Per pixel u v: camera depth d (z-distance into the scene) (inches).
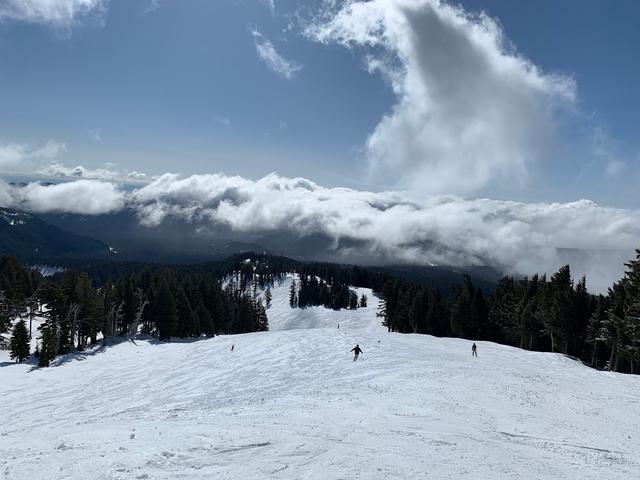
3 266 4763.8
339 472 464.8
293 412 826.8
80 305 3016.7
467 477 477.4
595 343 2400.3
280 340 2479.1
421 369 1454.2
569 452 636.1
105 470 429.1
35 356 2618.1
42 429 741.3
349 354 1882.4
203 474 436.5
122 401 1523.1
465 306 3314.5
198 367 2039.9
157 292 3540.8
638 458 626.5
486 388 1146.7
